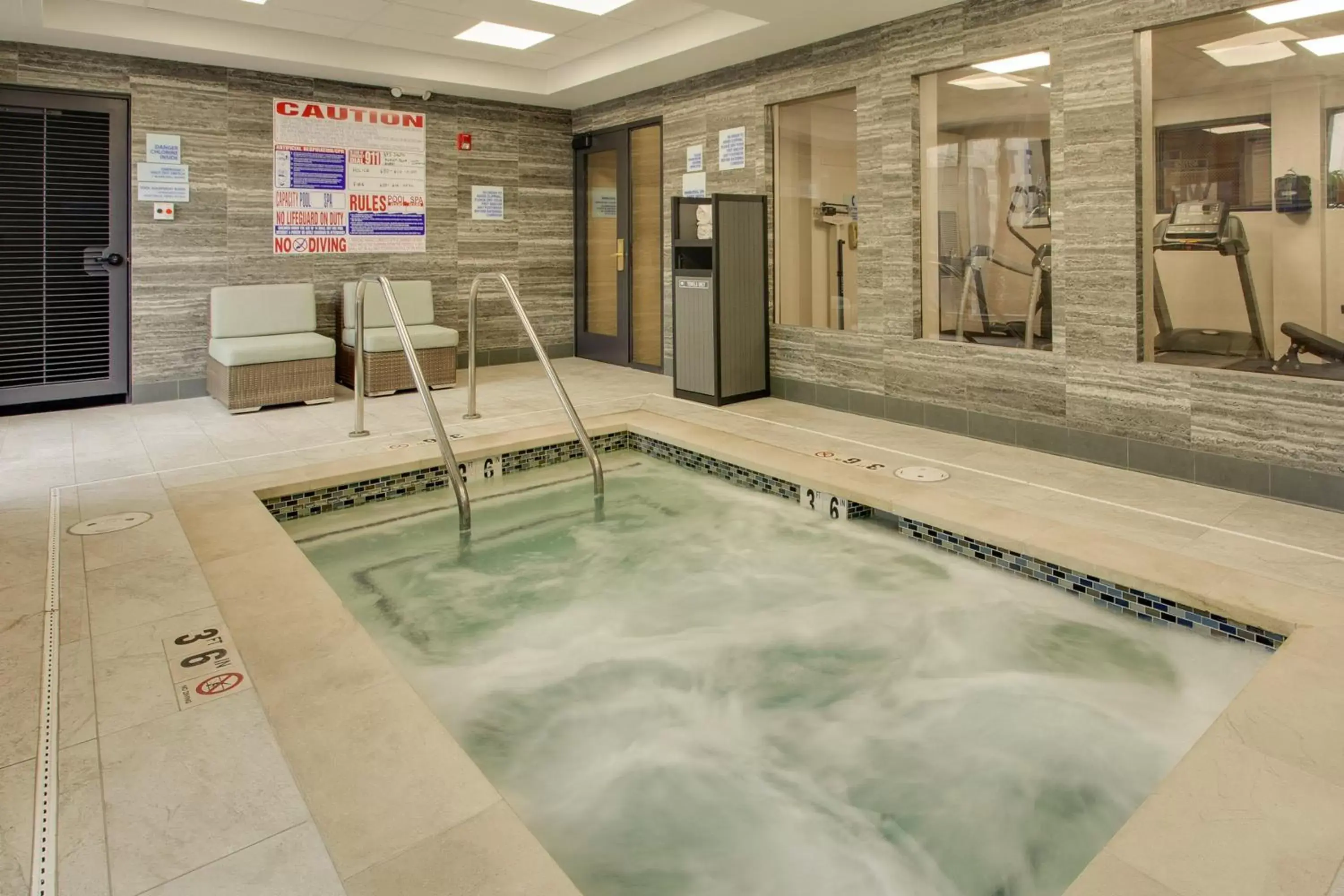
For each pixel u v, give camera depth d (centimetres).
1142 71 438
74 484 435
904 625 326
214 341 657
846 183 609
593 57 723
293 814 183
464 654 314
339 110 738
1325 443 385
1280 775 192
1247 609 276
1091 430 473
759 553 398
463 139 812
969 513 377
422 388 431
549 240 884
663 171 764
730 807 230
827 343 623
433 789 192
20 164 614
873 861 208
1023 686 283
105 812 183
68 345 644
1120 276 452
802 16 538
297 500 437
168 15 604
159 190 661
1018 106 498
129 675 242
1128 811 223
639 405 638
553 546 414
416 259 800
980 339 537
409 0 571
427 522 442
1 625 272
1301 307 403
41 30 570
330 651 256
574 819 226
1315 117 390
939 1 509
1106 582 316
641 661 309
